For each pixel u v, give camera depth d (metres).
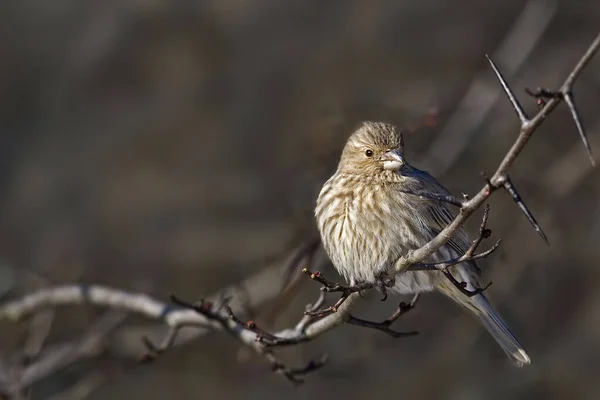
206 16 17.08
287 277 10.69
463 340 14.66
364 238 8.73
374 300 14.04
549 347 14.91
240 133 16.27
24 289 13.82
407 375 14.57
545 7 16.11
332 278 12.38
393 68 16.67
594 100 15.70
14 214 15.81
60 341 14.04
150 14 17.08
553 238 14.56
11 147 16.33
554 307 14.98
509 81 15.62
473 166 14.73
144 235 15.49
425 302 14.57
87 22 17.12
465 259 6.84
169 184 15.97
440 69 16.67
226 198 15.57
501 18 16.92
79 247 15.49
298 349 13.98
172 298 9.10
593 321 14.92
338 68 16.70
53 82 16.84
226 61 16.88
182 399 14.73
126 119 16.62
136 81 16.89
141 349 13.37
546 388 14.79
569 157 14.91
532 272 14.91
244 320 12.36
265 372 14.69
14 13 17.02
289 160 15.44
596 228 15.04
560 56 16.19
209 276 14.95
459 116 15.07
